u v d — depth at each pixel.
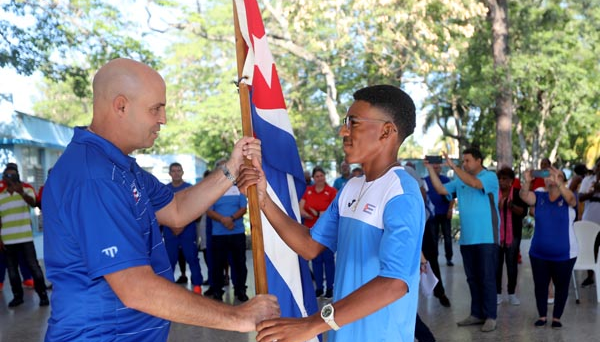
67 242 1.90
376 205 2.16
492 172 6.26
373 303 1.97
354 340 2.18
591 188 9.13
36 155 18.42
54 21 12.96
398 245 2.01
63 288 1.91
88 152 1.94
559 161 34.16
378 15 15.28
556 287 6.29
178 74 21.42
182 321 1.92
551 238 6.25
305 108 23.64
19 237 7.85
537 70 17.45
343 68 20.89
